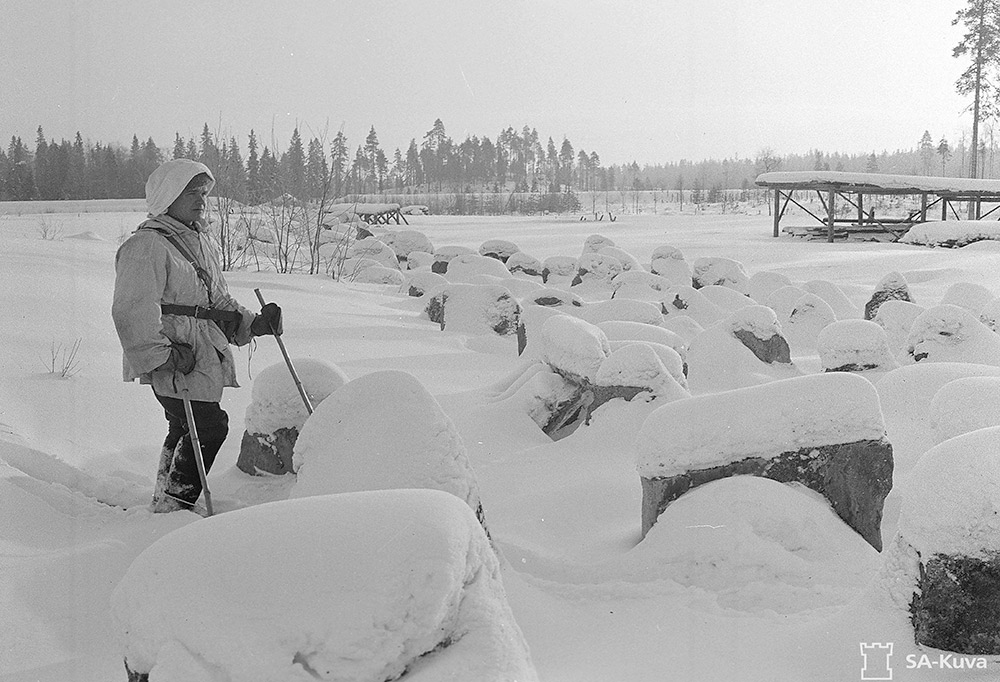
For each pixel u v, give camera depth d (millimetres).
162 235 4395
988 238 29781
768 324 10578
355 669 1887
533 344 9641
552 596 3469
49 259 11680
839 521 4012
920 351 9094
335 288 16594
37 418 5438
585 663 2816
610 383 6383
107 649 2666
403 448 3453
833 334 9344
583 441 6172
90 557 3422
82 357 6898
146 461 5254
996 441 3059
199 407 4434
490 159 63531
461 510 2186
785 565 3643
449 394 7719
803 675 2801
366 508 2123
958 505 2941
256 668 1855
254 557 2006
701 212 72062
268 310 4629
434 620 1957
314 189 19812
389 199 51406
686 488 4188
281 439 5156
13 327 7453
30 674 2490
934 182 37062
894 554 3162
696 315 14133
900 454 5719
